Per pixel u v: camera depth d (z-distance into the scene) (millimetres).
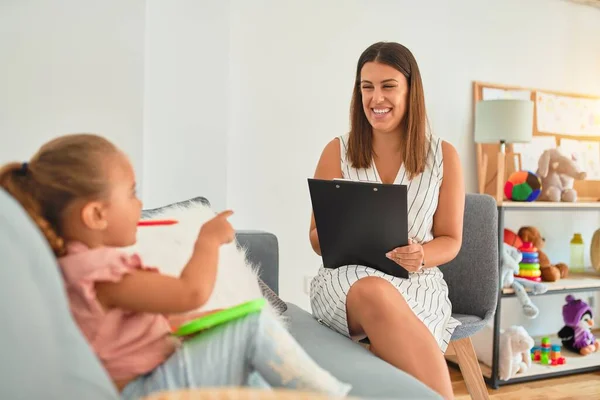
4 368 596
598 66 3568
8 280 612
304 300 2865
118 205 871
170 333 961
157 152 2438
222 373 917
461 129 3172
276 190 2789
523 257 2781
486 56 3232
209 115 2533
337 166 1846
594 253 3146
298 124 2820
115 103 2283
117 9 2273
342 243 1530
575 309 3064
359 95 1785
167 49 2451
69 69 2211
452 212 1728
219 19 2545
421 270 1657
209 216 1479
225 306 1196
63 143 856
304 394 708
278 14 2758
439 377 1263
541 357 2820
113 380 882
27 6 2141
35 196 823
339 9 2879
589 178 3441
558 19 3434
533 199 2775
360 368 1108
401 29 3020
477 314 1911
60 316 655
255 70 2725
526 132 2760
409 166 1711
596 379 2713
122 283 852
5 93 2127
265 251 1782
